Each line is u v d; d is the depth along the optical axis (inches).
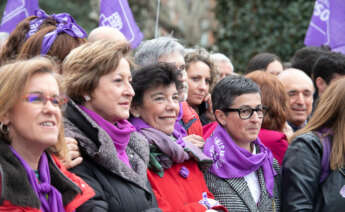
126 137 106.9
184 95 144.9
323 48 226.8
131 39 167.8
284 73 174.2
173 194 114.4
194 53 169.6
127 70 106.6
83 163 99.5
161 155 117.3
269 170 130.4
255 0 356.8
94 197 95.1
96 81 103.3
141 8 420.8
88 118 100.3
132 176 102.0
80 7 496.1
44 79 84.2
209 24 439.8
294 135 130.8
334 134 124.5
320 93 186.1
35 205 79.4
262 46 352.5
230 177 125.1
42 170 86.1
